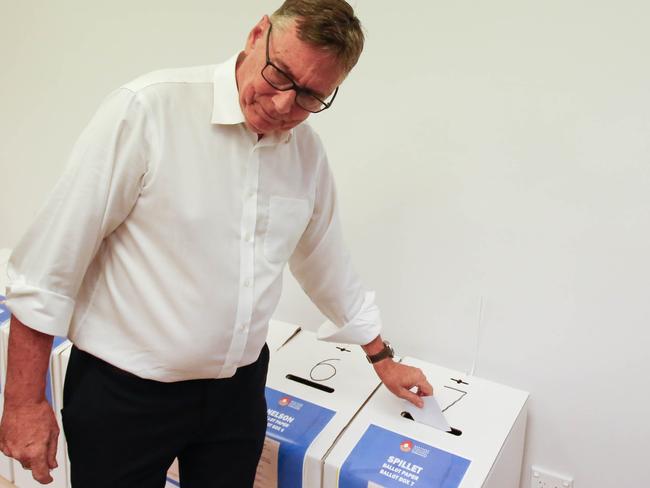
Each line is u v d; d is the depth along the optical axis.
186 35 1.47
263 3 1.33
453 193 1.26
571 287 1.20
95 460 0.84
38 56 1.71
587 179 1.12
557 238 1.18
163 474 0.91
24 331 0.76
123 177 0.72
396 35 1.23
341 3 0.71
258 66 0.73
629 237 1.12
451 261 1.31
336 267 1.07
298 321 1.58
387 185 1.34
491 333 1.32
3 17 1.74
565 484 1.33
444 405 1.20
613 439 1.25
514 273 1.25
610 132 1.08
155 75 0.77
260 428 1.00
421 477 0.99
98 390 0.82
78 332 0.83
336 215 1.04
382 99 1.28
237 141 0.80
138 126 0.72
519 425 1.21
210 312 0.81
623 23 1.02
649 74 1.02
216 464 0.96
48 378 1.33
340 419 1.14
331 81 0.73
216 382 0.88
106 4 1.55
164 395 0.83
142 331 0.80
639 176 1.08
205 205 0.78
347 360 1.36
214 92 0.78
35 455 0.77
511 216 1.21
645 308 1.14
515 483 1.29
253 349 0.90
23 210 1.94
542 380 1.29
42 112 1.77
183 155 0.76
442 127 1.23
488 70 1.15
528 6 1.09
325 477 1.03
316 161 0.94
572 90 1.09
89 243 0.74
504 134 1.17
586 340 1.21
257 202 0.83
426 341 1.41
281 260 0.90
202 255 0.79
